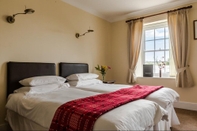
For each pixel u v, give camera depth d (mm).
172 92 2293
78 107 1336
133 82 3883
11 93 2102
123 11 3771
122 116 1136
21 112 1718
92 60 3754
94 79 3209
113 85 2820
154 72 3783
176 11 3182
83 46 3484
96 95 1854
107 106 1327
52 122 1352
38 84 2100
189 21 3096
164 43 3613
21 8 2299
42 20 2604
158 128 1617
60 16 2932
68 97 1780
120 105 1391
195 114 2807
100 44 4023
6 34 2119
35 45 2494
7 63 2123
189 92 3123
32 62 2418
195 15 3035
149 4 3350
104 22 4184
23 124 1761
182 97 3211
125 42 4125
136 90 2189
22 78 2232
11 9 2176
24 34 2340
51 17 2758
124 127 1037
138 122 1198
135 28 3846
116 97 1735
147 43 3885
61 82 2494
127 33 4012
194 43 3043
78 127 1147
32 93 1930
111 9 3645
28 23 2395
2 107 2088
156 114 1508
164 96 1973
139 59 3953
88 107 1330
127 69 4094
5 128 2113
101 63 4059
